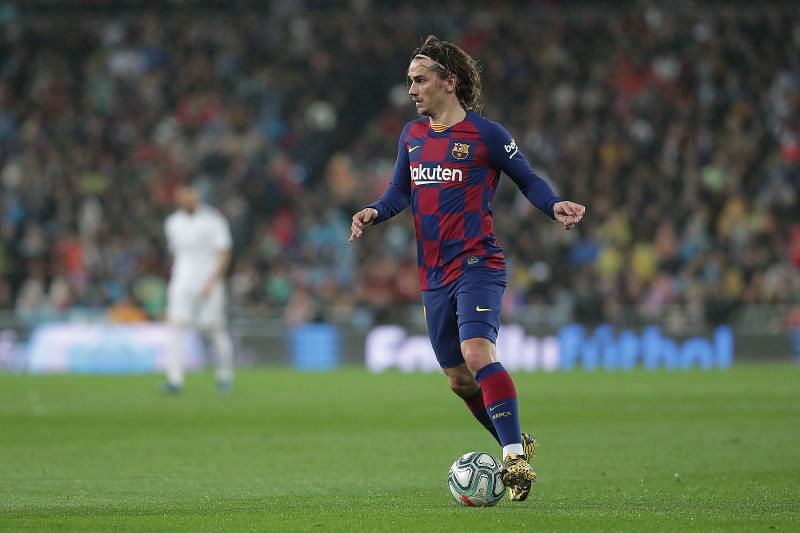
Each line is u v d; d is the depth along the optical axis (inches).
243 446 1408.7
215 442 1453.0
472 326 884.0
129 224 3855.8
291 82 4448.8
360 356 3297.2
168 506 903.1
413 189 922.7
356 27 4566.9
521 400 2095.2
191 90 4379.9
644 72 4453.7
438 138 916.0
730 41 4530.0
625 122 4279.0
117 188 4025.6
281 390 2370.8
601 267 3683.6
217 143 4141.2
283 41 4539.9
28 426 1647.4
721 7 4645.7
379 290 3531.0
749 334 3356.3
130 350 3203.7
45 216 3890.3
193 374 2940.5
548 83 4404.5
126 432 1571.1
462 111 925.8
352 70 4480.8
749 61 4493.1
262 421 1729.8
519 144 4175.7
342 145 4347.9
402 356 3282.5
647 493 977.5
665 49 4515.3
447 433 1562.5
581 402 2049.7
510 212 3811.5
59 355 3221.0
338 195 3993.6
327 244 3762.3
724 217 3902.6
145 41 4520.2
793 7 4611.2
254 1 4680.1
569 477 1099.3
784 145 4227.4
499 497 872.9
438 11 4665.4
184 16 4628.4
